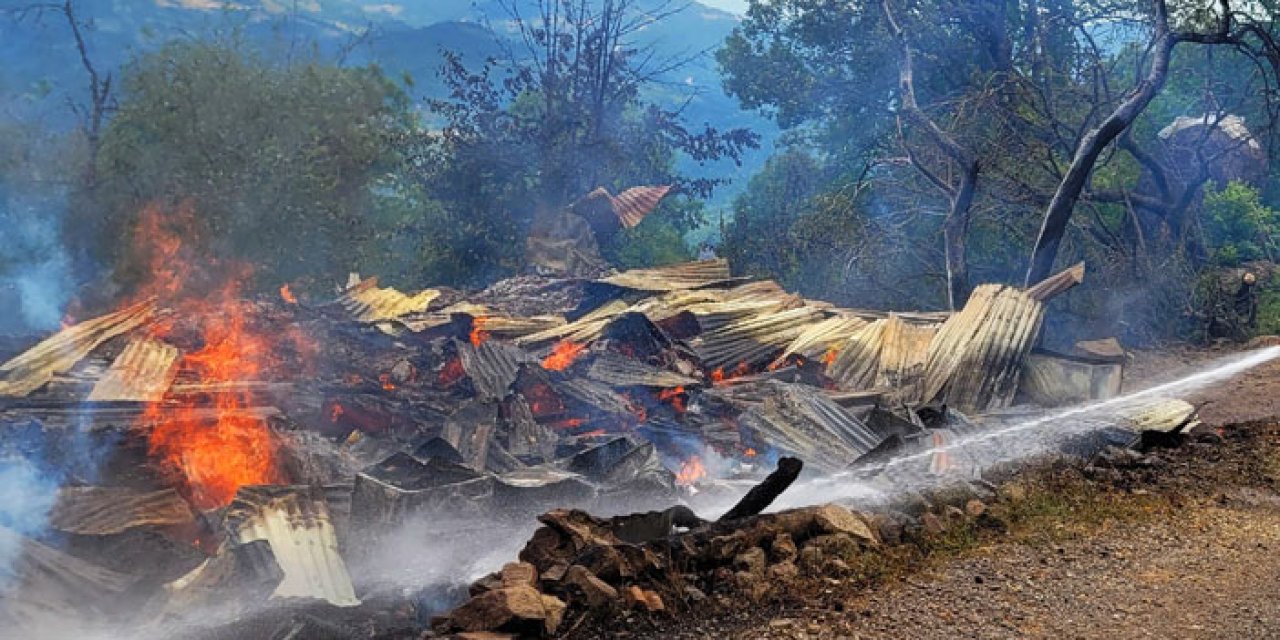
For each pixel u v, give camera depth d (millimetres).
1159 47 16047
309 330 11867
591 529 5898
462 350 10797
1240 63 25969
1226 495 7914
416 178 24828
